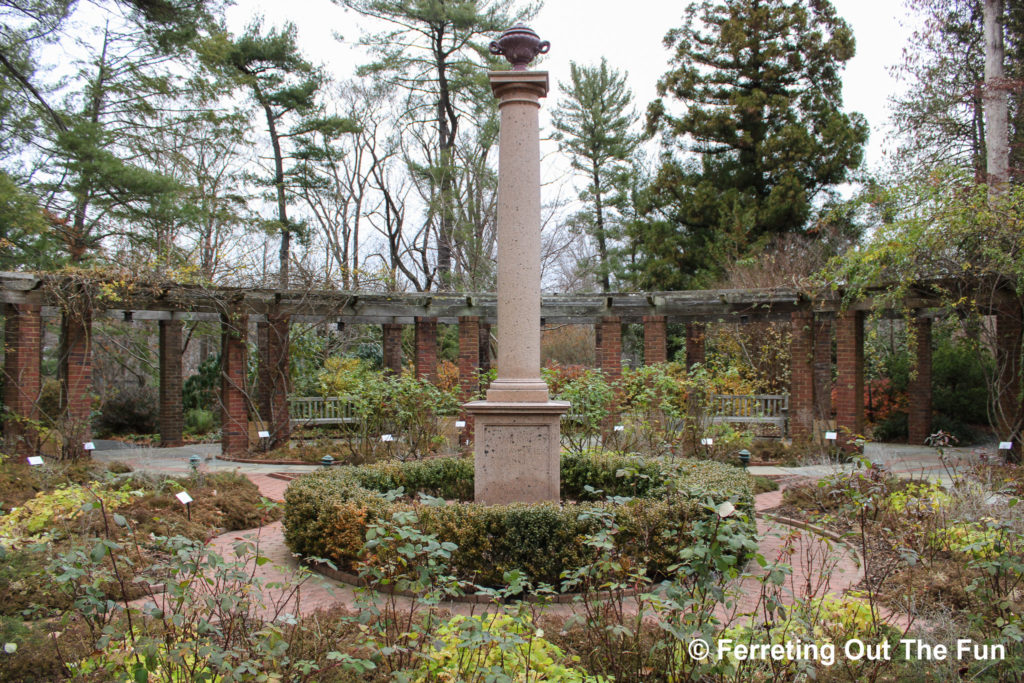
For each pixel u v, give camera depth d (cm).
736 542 302
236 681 298
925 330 1470
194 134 2039
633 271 2505
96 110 1802
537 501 618
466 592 531
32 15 1441
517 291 650
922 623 430
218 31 1770
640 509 543
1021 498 654
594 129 2553
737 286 1839
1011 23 1712
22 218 1397
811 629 363
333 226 2534
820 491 767
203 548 338
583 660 377
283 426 1387
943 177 1096
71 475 962
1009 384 1160
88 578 372
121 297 1190
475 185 2341
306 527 616
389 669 348
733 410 1473
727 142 2195
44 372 1847
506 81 650
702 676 338
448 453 1227
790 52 2156
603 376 1074
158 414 1859
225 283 1465
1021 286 1017
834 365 1908
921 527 600
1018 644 369
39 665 388
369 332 2333
